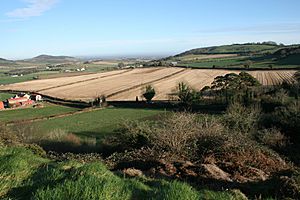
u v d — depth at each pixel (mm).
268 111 44750
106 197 4453
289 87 57188
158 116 53531
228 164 13070
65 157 17156
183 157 14406
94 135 41688
